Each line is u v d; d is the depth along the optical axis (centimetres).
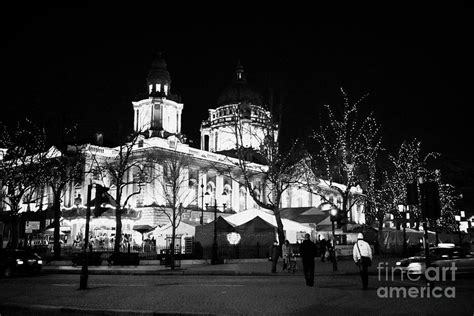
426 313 1245
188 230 5053
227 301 1526
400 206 4678
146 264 4206
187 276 2900
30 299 1697
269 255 4331
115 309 1412
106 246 6588
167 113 9419
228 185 9469
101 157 8044
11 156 5869
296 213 5784
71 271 3344
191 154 8844
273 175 4816
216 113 11600
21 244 5581
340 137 6075
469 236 7519
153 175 7931
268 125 5375
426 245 1797
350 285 2044
